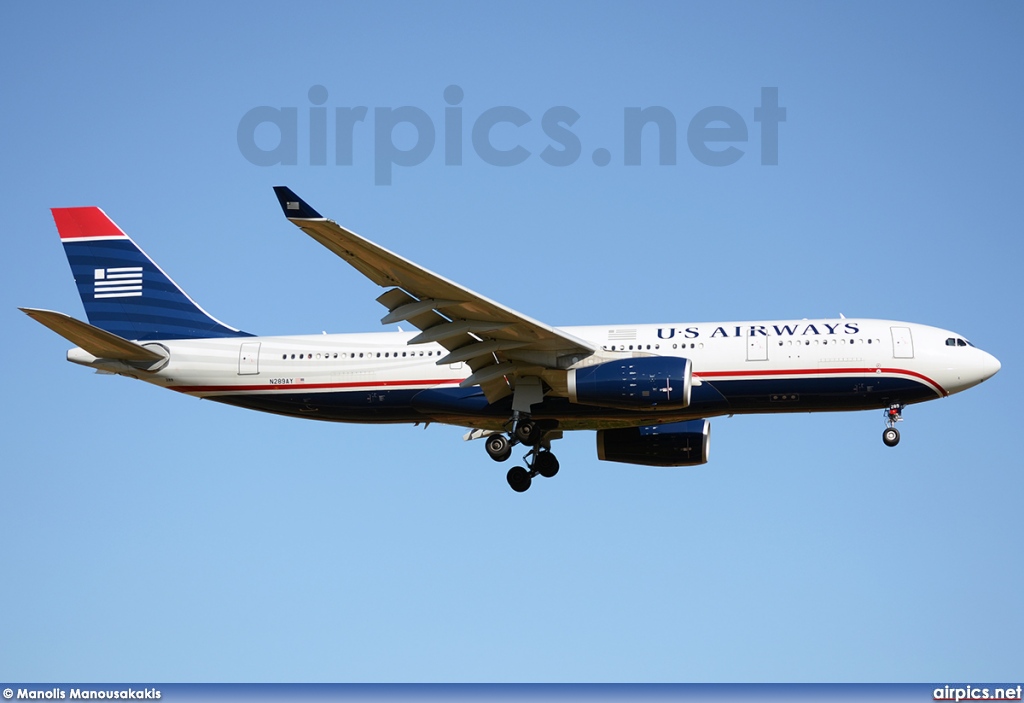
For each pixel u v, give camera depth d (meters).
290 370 110.62
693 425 113.44
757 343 103.62
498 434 112.19
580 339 103.38
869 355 102.31
